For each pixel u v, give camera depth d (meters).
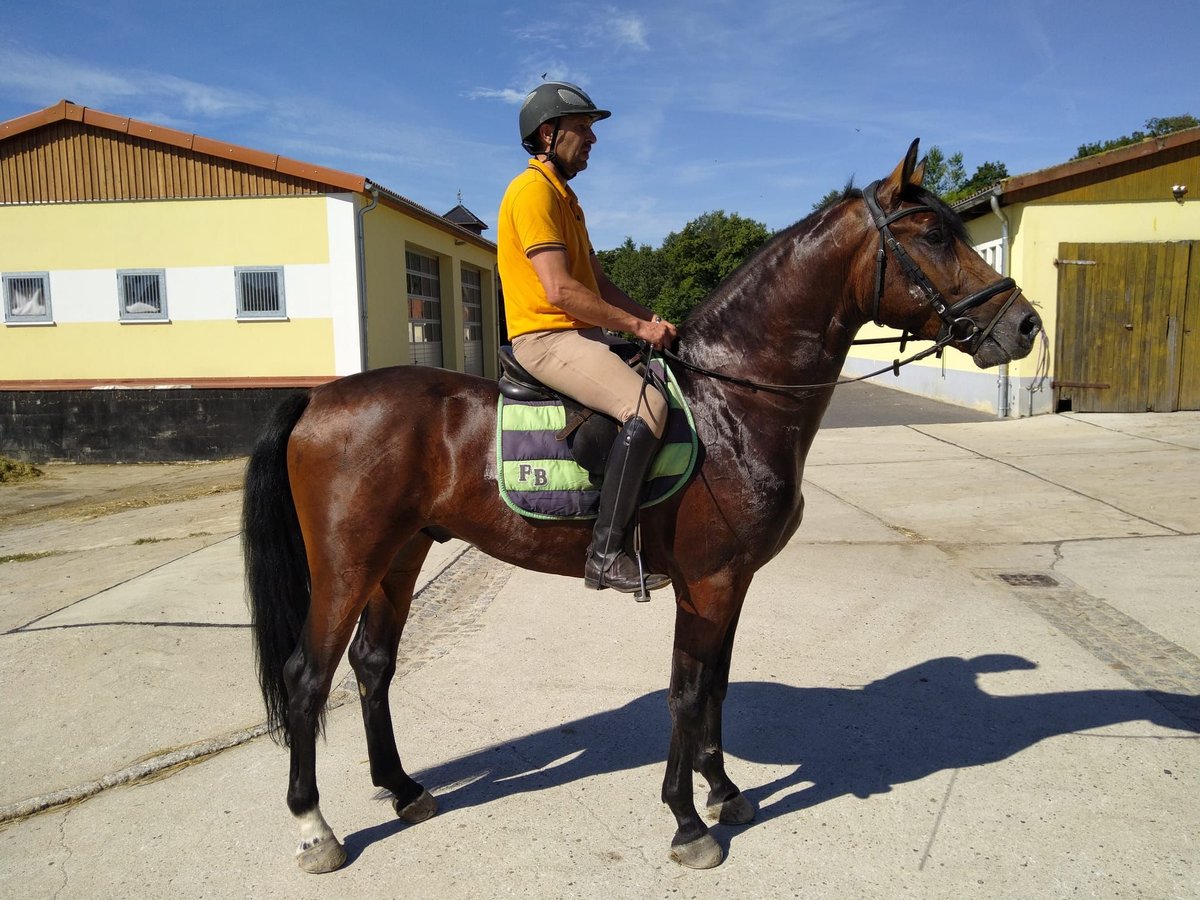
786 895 2.61
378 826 3.07
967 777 3.24
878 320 2.84
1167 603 4.99
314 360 13.05
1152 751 3.36
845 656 4.44
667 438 2.70
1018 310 2.63
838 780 3.27
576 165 2.82
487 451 2.81
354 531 2.76
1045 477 8.62
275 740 2.99
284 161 12.54
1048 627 4.71
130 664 4.48
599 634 4.86
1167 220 12.30
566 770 3.42
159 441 13.37
